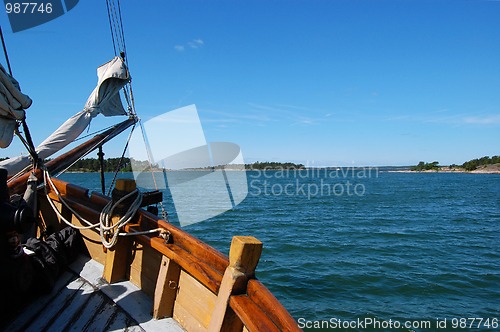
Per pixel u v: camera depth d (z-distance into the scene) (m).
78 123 4.91
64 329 2.93
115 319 3.05
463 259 11.91
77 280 3.71
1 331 2.89
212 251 2.73
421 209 25.58
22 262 2.88
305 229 16.70
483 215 22.92
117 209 3.54
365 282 9.55
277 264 11.02
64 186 4.75
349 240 14.46
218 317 2.30
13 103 3.01
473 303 8.34
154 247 3.12
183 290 3.01
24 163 4.30
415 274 10.23
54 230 4.81
